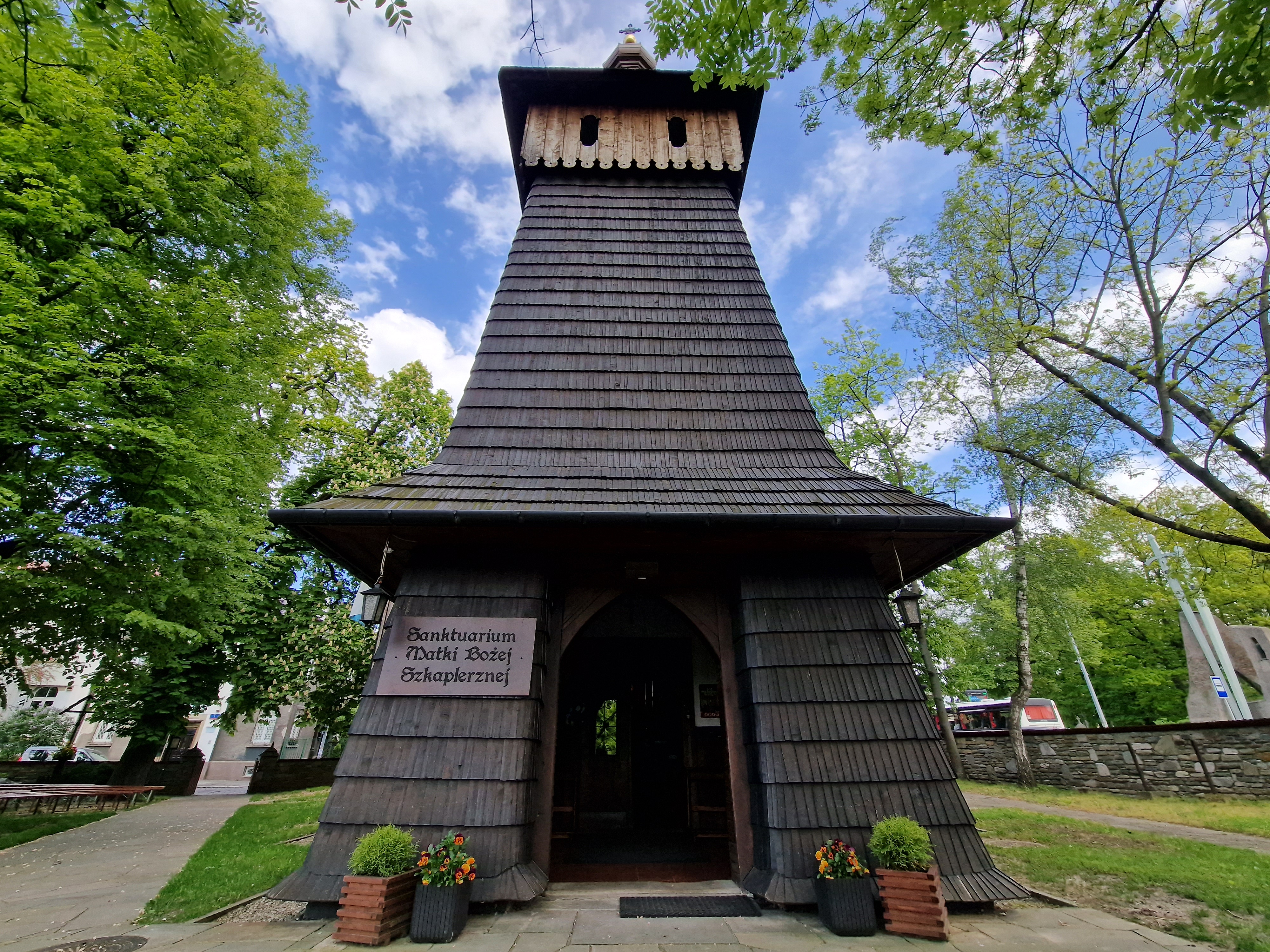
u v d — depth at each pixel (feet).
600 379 26.13
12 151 29.66
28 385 28.45
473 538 20.68
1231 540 25.48
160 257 37.42
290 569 53.98
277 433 44.98
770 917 16.31
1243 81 12.82
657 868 22.66
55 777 54.49
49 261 32.60
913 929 14.79
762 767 18.45
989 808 36.76
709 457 24.50
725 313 28.48
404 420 64.54
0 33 14.47
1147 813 32.71
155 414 33.32
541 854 19.20
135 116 35.35
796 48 16.83
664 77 35.53
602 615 33.27
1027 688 48.65
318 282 48.01
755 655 19.98
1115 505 29.76
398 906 14.94
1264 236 24.14
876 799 17.94
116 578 31.94
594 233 30.78
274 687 52.08
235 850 25.80
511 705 18.84
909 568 25.05
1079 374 31.22
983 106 18.92
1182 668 81.20
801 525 19.63
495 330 27.09
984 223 32.30
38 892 19.98
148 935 15.17
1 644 32.17
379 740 18.28
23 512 30.35
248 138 39.37
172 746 55.83
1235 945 13.97
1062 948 13.89
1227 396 25.25
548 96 36.06
